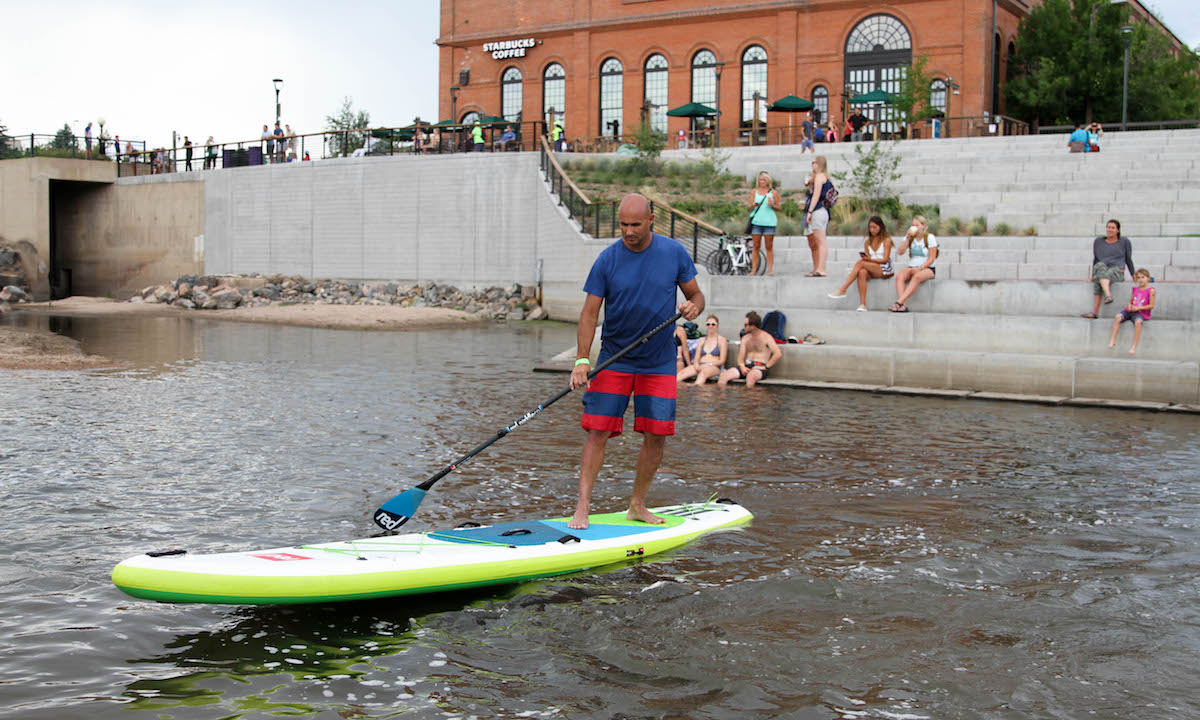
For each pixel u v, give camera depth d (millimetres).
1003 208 22859
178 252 39000
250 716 4023
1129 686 4379
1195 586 5645
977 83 36656
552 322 27312
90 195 41375
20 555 5977
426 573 5297
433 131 35812
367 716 4039
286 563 5137
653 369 6262
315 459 8766
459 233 32281
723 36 40719
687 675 4461
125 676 4391
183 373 14867
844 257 19750
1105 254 14016
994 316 14227
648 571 5863
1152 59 40031
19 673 4395
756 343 14609
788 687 4344
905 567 5926
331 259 35000
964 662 4609
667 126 42094
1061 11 38188
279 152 37406
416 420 10867
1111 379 12984
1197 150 24766
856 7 38344
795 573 5762
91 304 34688
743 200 28344
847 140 34156
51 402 11711
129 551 6078
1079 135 25953
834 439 10117
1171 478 8391
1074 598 5438
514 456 9039
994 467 8797
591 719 4035
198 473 8164
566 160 33344
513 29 44812
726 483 8062
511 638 4875
